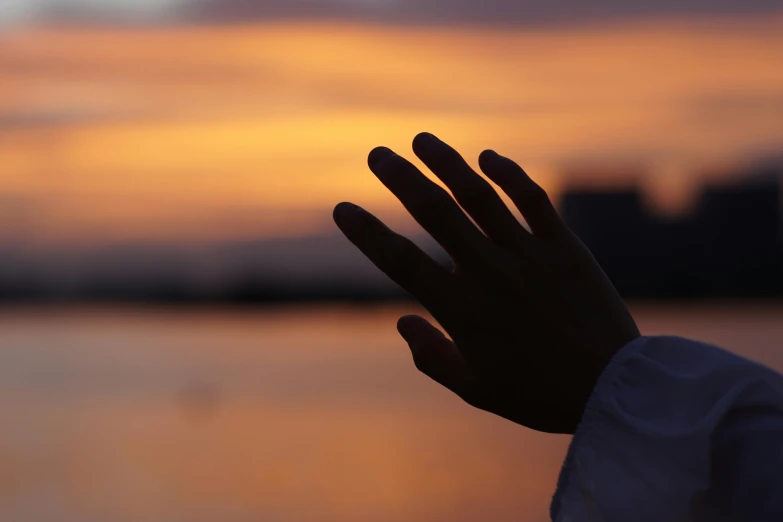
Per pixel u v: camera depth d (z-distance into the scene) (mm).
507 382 774
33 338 70688
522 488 19328
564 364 767
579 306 777
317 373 47156
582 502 771
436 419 30969
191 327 73375
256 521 17266
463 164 771
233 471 23125
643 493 731
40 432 31125
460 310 764
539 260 772
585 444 764
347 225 781
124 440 29453
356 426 30688
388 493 19656
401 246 764
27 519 18094
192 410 36688
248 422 32906
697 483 720
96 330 76750
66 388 44812
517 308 767
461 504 18250
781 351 27547
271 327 73000
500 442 25328
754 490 715
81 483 21906
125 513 18453
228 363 54688
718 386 766
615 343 786
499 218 768
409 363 49531
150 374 50406
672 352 797
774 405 753
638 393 771
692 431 729
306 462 24219
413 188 759
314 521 17141
